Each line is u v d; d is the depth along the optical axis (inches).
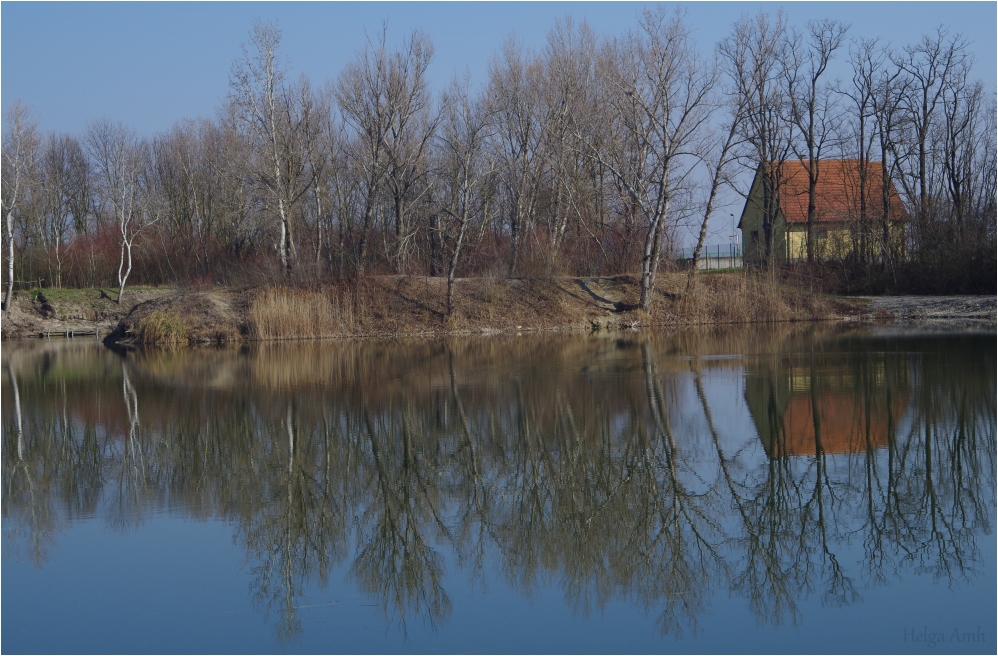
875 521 615.2
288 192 2192.4
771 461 761.6
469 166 2187.5
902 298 2289.6
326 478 744.3
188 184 3248.0
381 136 2336.4
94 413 1066.7
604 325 2084.2
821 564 547.5
